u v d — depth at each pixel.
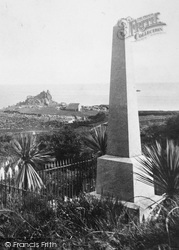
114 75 5.20
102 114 15.61
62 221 3.01
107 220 2.85
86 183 7.13
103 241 2.43
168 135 10.11
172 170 3.42
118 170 4.93
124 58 5.07
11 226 3.07
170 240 2.16
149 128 10.96
